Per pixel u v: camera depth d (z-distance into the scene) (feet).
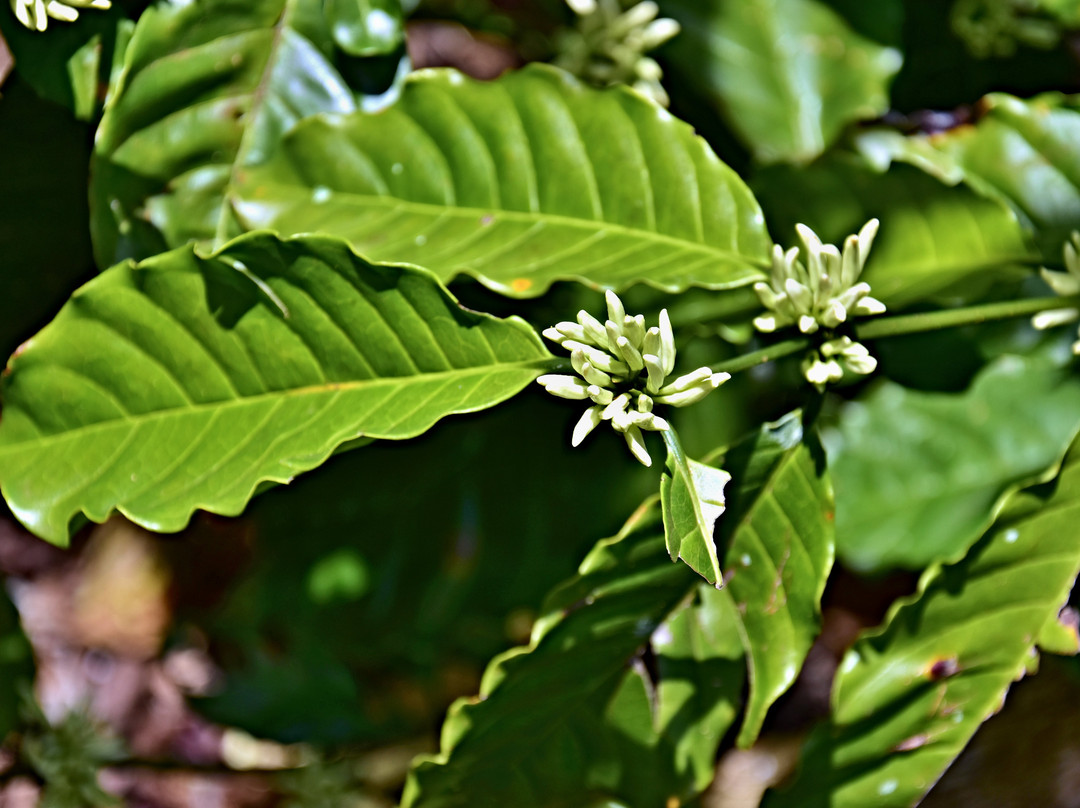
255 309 4.18
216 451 4.19
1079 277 4.37
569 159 4.36
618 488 5.04
